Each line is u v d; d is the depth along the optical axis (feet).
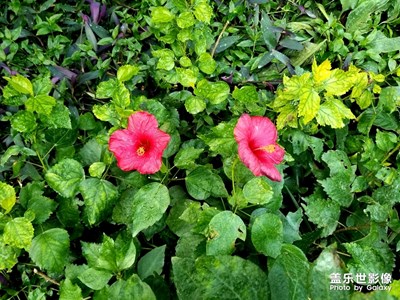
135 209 1.53
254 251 1.63
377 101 2.06
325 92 1.77
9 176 1.88
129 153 1.50
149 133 1.51
